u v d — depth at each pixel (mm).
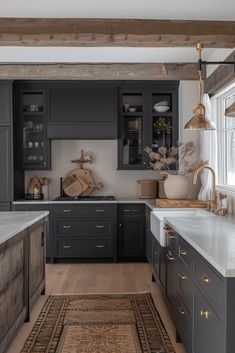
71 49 4355
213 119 4816
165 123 5641
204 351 2033
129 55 4629
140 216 5371
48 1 3139
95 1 3145
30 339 2939
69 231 5336
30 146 5641
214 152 4699
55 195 5898
